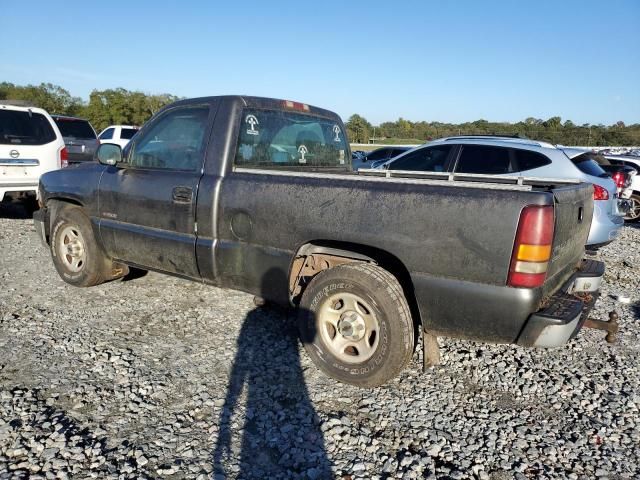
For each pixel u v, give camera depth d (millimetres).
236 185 3709
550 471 2662
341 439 2846
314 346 3508
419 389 3459
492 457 2760
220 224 3785
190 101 4148
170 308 4750
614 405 3350
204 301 4957
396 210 3064
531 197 2744
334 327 3475
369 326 3322
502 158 6734
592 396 3461
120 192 4465
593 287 3631
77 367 3543
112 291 5176
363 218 3166
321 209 3314
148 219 4254
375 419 3061
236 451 2703
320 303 3451
